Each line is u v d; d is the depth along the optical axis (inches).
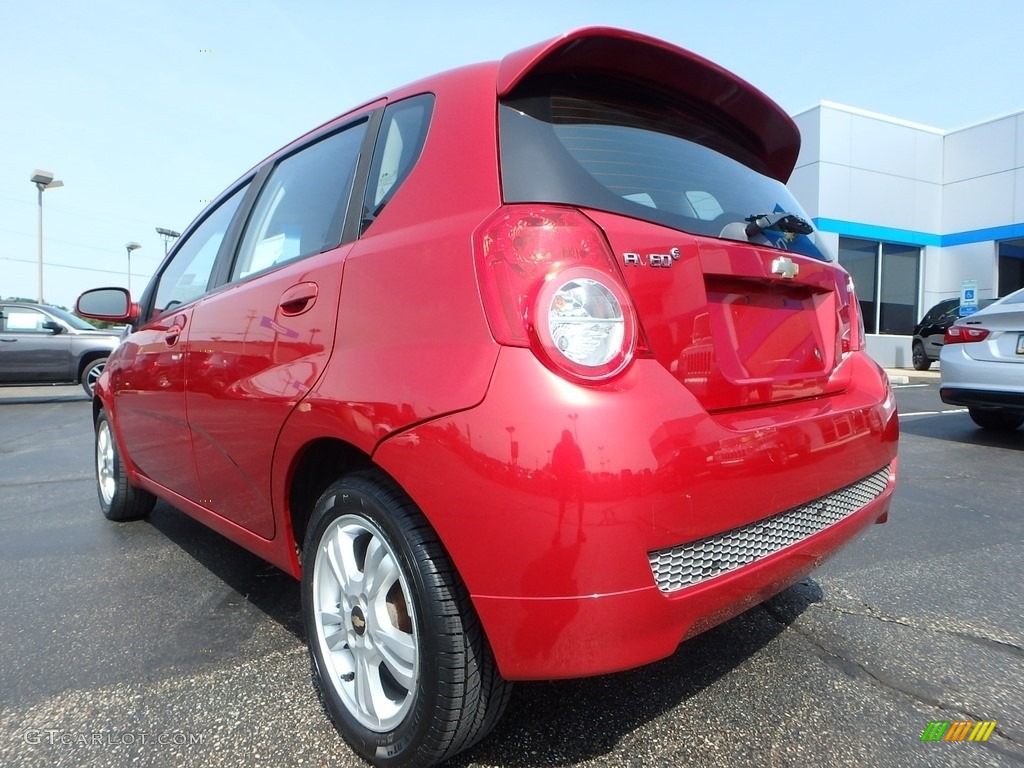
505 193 65.9
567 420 57.1
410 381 65.2
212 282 118.5
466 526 60.3
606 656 59.4
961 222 688.4
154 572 130.7
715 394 70.9
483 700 66.2
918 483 196.5
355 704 75.9
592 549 56.7
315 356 78.7
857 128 642.8
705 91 86.1
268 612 112.3
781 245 85.4
